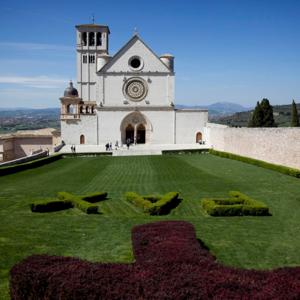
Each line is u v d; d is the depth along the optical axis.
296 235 16.66
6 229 17.45
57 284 8.85
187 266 9.76
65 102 82.94
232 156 49.97
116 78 74.81
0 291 11.10
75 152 60.44
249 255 14.20
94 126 74.75
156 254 11.10
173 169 40.66
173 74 75.00
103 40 89.62
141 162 48.75
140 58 74.81
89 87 90.44
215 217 19.78
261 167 40.59
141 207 21.75
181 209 21.83
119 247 14.97
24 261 10.05
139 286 8.61
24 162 48.97
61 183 32.19
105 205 23.03
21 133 87.00
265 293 8.23
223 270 9.67
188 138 75.94
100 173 38.47
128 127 76.00
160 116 75.50
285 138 37.75
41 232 16.98
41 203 21.14
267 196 25.17
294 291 8.30
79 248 14.91
